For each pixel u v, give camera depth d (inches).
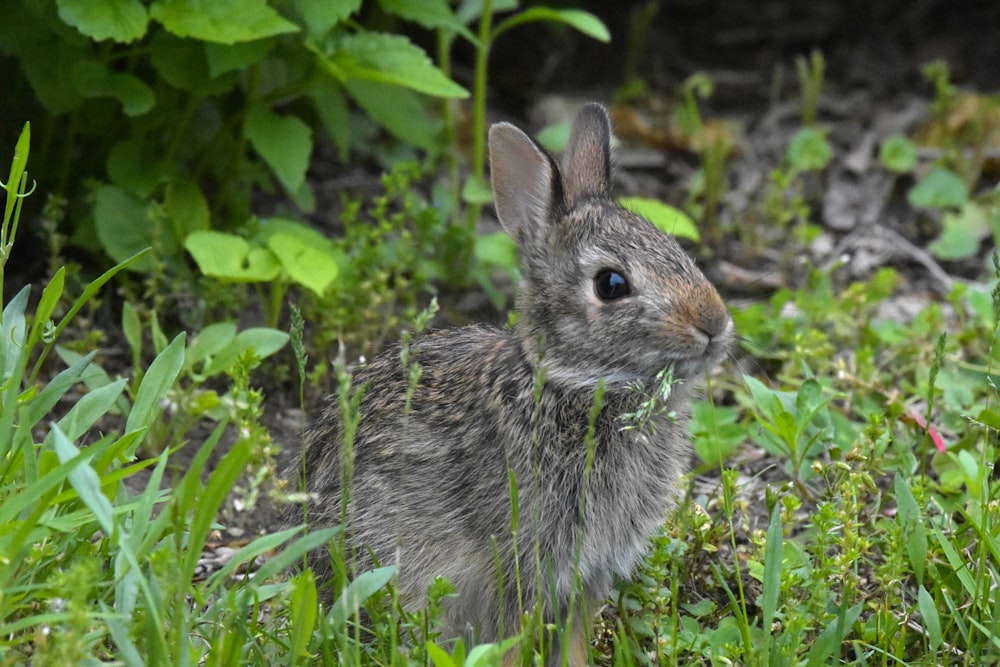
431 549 220.5
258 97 311.7
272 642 187.2
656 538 215.6
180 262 303.9
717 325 211.2
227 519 257.3
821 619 196.7
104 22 259.1
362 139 389.1
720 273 374.6
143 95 284.2
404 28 432.5
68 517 177.8
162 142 322.7
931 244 386.0
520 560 214.7
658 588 207.9
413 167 332.5
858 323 323.9
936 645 195.2
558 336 218.1
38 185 320.2
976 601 202.1
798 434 230.8
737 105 453.7
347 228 324.5
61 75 289.1
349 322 309.9
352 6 280.8
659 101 450.9
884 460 255.4
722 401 311.3
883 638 201.0
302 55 301.9
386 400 229.1
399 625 200.8
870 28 466.0
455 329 251.6
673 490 227.6
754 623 213.2
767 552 192.9
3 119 319.3
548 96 447.8
